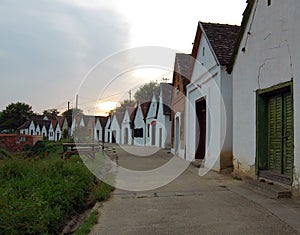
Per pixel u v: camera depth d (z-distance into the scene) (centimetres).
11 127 6950
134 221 527
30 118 7038
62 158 1103
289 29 672
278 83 715
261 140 807
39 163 909
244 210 579
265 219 521
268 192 696
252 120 845
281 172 738
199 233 461
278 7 716
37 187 618
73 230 518
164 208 609
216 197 694
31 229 430
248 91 869
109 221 529
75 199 644
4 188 625
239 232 462
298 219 518
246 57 881
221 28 1258
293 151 653
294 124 649
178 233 464
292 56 661
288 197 658
